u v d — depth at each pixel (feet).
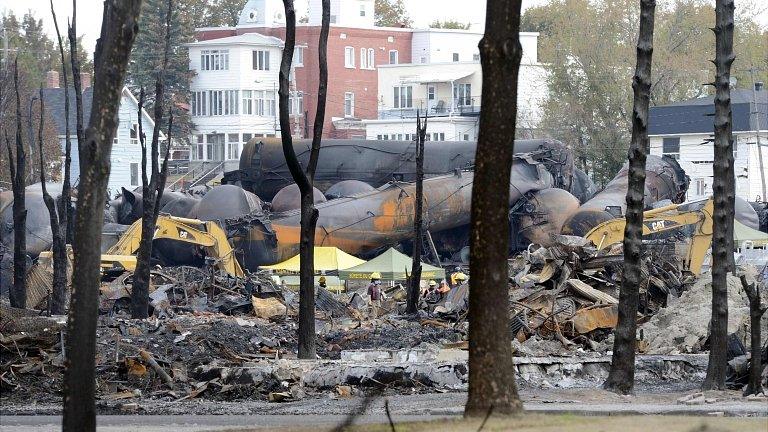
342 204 595.47
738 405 193.57
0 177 608.19
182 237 506.48
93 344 133.28
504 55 136.26
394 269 526.16
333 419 181.68
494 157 136.05
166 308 395.75
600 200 612.29
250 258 556.51
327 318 388.16
